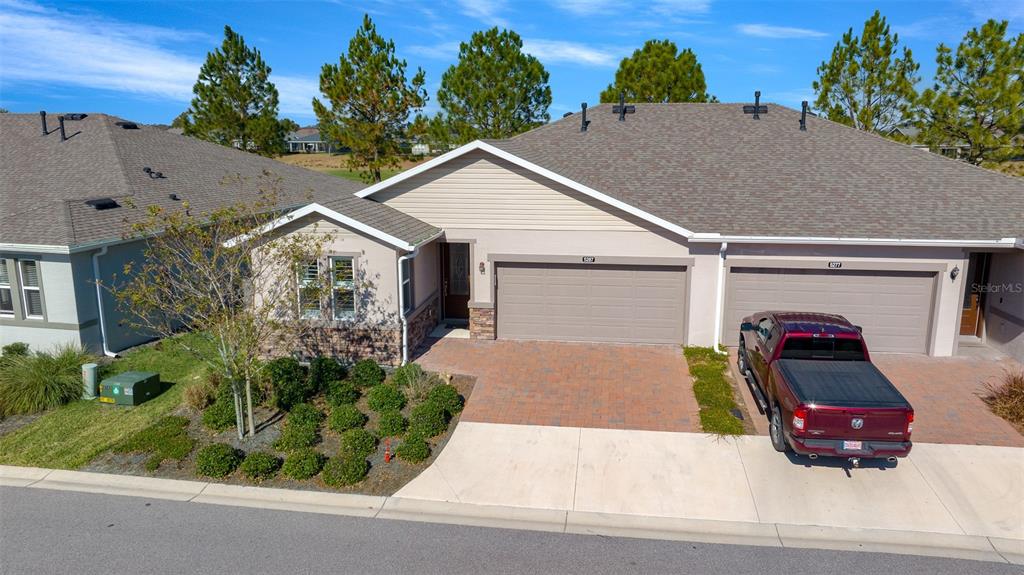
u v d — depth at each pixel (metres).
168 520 8.85
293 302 12.02
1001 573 7.70
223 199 20.50
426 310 16.48
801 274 14.98
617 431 11.34
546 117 36.72
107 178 19.09
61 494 9.54
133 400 12.57
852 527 8.62
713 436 11.07
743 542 8.34
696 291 15.36
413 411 11.66
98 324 15.42
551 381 13.59
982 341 15.62
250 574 7.66
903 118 26.28
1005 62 22.92
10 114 23.45
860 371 10.44
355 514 9.02
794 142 18.69
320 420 11.73
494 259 15.92
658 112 21.22
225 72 39.56
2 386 12.38
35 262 14.88
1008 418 11.43
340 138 37.00
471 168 15.65
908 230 14.30
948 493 9.34
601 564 7.88
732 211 15.55
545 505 9.21
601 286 15.84
